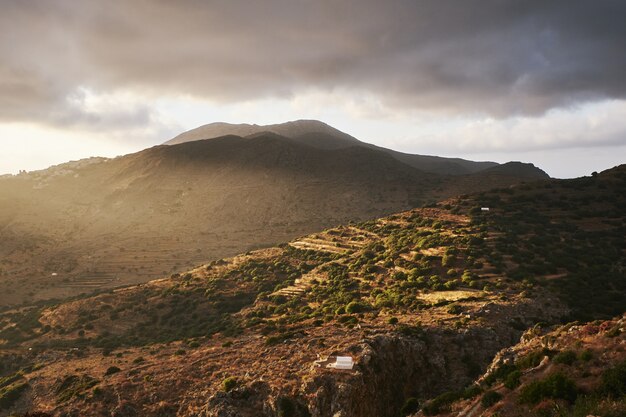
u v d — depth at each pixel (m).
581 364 30.16
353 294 90.19
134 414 51.59
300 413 44.72
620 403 23.77
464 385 49.91
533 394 27.45
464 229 104.25
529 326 57.78
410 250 102.44
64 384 66.69
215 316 109.25
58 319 123.94
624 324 34.00
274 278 125.44
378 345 51.78
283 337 63.31
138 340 103.25
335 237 145.12
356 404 44.81
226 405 46.78
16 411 65.25
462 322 57.81
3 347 112.81
